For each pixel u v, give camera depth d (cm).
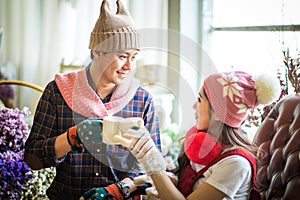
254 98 154
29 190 198
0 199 183
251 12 267
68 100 164
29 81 411
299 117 171
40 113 167
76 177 166
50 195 173
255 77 157
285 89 202
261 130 185
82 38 394
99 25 153
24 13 408
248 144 158
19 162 190
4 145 203
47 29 407
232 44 290
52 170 206
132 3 364
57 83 166
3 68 400
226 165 150
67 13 404
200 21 326
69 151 162
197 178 156
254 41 260
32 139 166
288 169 165
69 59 404
